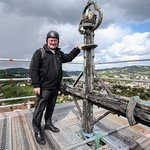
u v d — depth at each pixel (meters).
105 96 1.54
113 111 1.40
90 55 1.83
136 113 1.07
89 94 1.76
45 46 1.83
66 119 2.61
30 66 1.76
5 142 1.77
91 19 1.75
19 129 2.13
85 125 1.91
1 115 2.73
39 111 1.88
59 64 1.93
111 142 1.80
